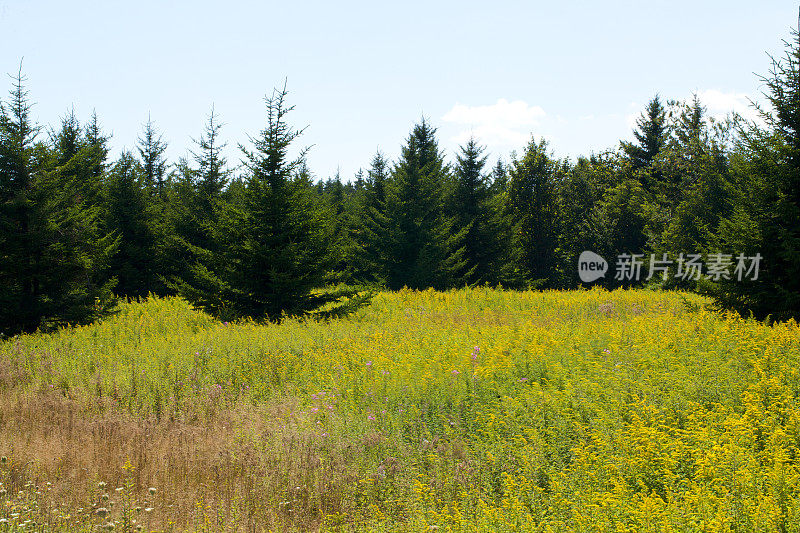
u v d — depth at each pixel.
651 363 10.09
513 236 43.31
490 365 10.48
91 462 7.53
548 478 6.56
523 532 5.37
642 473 6.29
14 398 10.38
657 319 14.71
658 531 5.00
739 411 7.98
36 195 19.02
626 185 52.00
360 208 44.59
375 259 38.59
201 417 9.49
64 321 19.11
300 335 14.83
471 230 41.81
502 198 43.03
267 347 13.30
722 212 33.69
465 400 9.16
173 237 29.64
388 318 18.97
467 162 42.34
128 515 5.85
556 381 9.58
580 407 8.34
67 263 19.45
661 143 60.56
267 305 19.64
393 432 8.35
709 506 5.28
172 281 30.34
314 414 9.20
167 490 6.81
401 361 11.39
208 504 6.43
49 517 5.82
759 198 16.75
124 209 30.92
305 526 6.09
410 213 37.16
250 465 7.48
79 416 9.54
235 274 19.42
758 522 5.04
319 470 7.26
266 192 19.50
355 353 12.40
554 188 49.94
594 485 6.27
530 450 7.09
